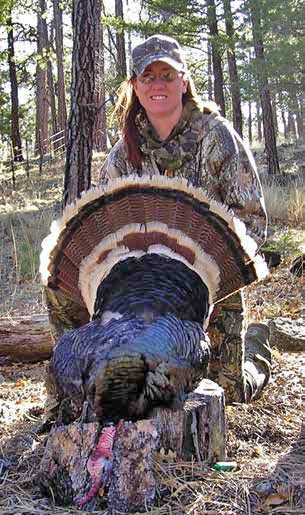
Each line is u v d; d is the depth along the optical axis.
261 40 23.73
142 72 4.24
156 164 4.52
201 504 3.30
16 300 8.87
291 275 9.40
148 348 3.05
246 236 3.81
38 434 4.34
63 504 3.33
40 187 18.27
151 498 3.22
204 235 3.79
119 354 3.01
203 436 3.71
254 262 3.86
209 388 3.86
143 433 3.20
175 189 3.78
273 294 8.75
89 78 8.91
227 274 3.89
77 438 3.27
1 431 4.44
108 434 3.12
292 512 3.28
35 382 6.00
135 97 4.50
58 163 24.25
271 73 22.84
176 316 3.33
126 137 4.52
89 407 3.18
